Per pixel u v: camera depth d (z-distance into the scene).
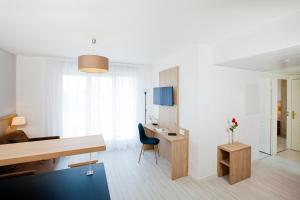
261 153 4.21
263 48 2.12
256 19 1.97
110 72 4.46
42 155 1.25
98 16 1.89
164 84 3.92
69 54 3.63
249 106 3.60
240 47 2.43
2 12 1.79
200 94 2.92
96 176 1.64
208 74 2.99
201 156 2.96
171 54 3.65
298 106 4.36
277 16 1.89
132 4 1.63
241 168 2.90
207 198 2.44
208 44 2.93
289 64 2.93
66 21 2.02
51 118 3.94
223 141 3.19
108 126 4.49
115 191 2.62
